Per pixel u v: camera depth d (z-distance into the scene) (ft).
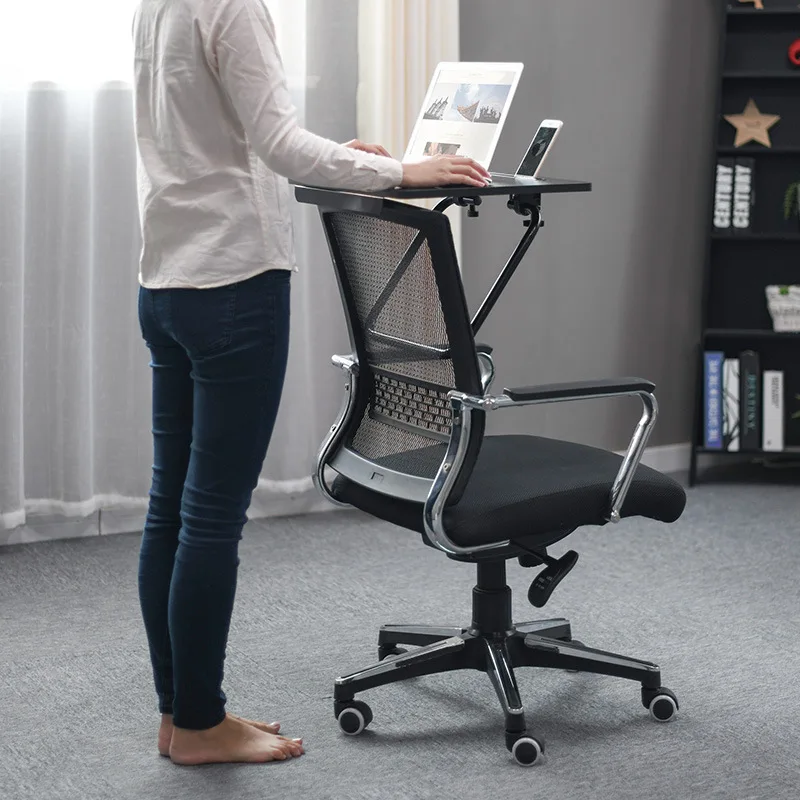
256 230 6.49
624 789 7.02
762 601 10.18
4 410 11.05
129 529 12.01
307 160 6.18
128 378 11.63
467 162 6.56
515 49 13.16
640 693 8.36
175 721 7.25
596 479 7.32
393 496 7.23
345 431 7.81
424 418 7.26
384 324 7.31
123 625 9.59
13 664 8.80
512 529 6.98
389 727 7.81
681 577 10.78
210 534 6.81
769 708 8.12
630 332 14.43
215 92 6.32
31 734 7.70
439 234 6.37
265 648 9.11
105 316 11.49
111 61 11.07
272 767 7.28
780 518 12.66
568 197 13.74
